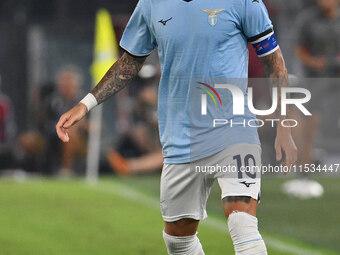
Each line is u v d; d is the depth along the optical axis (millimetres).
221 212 33219
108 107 49406
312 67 36906
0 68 52156
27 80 52281
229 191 16312
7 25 52375
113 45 47031
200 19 16531
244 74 16828
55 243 26609
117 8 52375
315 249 26031
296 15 48406
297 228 29609
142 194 38781
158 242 26812
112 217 31859
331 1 37000
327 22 37125
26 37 52312
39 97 47500
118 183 43344
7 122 48469
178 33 16625
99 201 36188
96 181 44406
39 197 37156
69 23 52594
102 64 46656
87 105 17859
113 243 26656
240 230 15992
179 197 17219
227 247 25766
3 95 51781
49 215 32156
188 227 17578
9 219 31078
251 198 16266
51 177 46875
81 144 47469
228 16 16516
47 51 52406
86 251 25344
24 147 47906
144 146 46781
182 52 16688
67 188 40594
